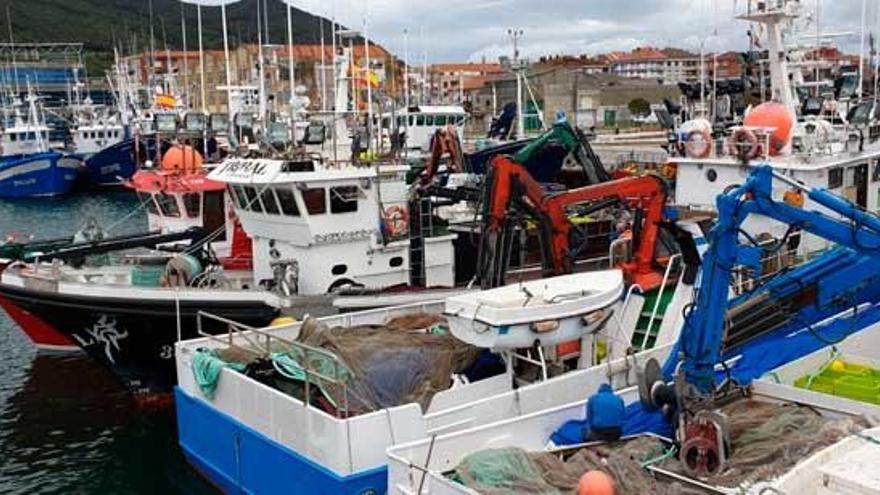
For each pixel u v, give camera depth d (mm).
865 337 11789
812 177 14516
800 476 7172
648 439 8766
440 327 11688
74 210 47156
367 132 19172
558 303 9508
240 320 13797
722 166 15258
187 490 11602
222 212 18125
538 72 67625
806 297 11070
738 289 11266
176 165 18953
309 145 17859
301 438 8930
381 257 15141
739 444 8562
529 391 9516
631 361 10281
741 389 10000
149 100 60625
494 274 11797
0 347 18719
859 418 8852
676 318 10969
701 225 12469
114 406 14984
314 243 14328
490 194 11766
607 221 15406
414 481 7984
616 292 10016
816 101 20094
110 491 11773
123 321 13797
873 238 9422
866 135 17047
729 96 23406
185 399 11148
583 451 8484
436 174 18062
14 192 53312
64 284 14023
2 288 14703
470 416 9172
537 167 18531
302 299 13656
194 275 14812
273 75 38688
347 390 9125
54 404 15086
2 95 85250
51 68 97812
